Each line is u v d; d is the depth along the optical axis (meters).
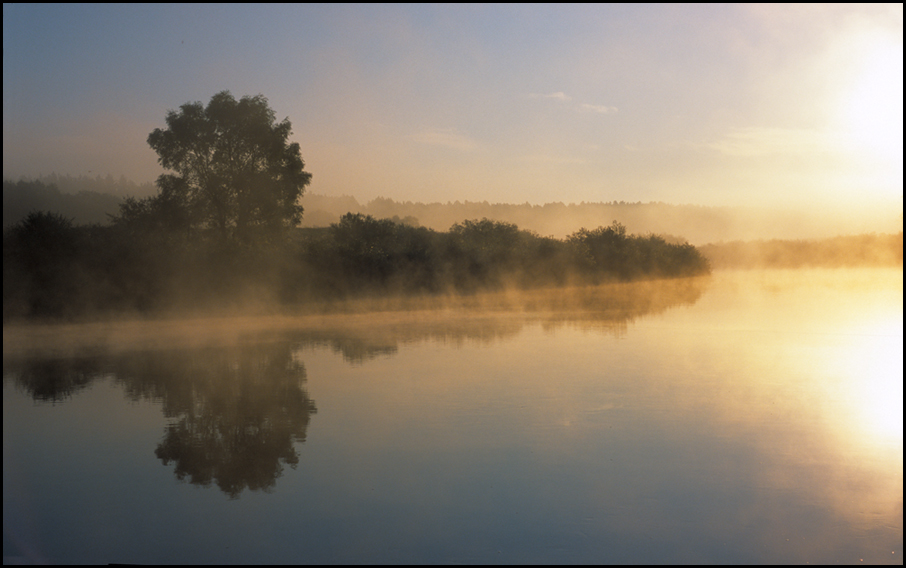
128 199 36.22
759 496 6.68
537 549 5.55
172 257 30.52
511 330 22.16
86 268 28.59
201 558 5.40
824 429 9.10
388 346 18.31
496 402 10.90
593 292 45.72
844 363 14.66
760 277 71.56
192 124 36.19
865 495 6.68
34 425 9.66
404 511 6.34
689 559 5.36
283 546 5.61
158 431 9.26
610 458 7.89
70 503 6.58
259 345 18.83
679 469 7.48
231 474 7.43
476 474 7.37
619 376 13.19
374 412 10.27
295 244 38.44
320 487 6.99
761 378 12.89
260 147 37.38
